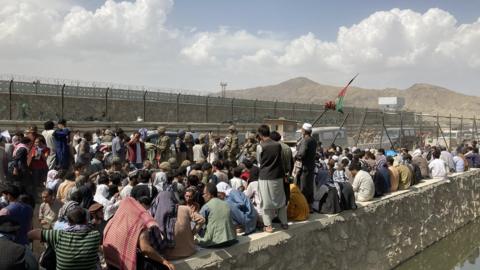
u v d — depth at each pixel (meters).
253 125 34.72
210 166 9.12
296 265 8.26
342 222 9.72
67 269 5.01
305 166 9.14
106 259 5.49
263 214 7.86
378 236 11.27
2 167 9.38
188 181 8.08
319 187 9.72
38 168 9.52
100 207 6.11
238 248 6.95
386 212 11.70
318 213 9.60
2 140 11.16
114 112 29.55
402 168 13.49
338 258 9.58
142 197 6.33
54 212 7.58
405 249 12.81
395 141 30.17
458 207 17.62
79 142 11.68
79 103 27.67
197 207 7.09
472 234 17.97
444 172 16.33
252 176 9.30
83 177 7.84
